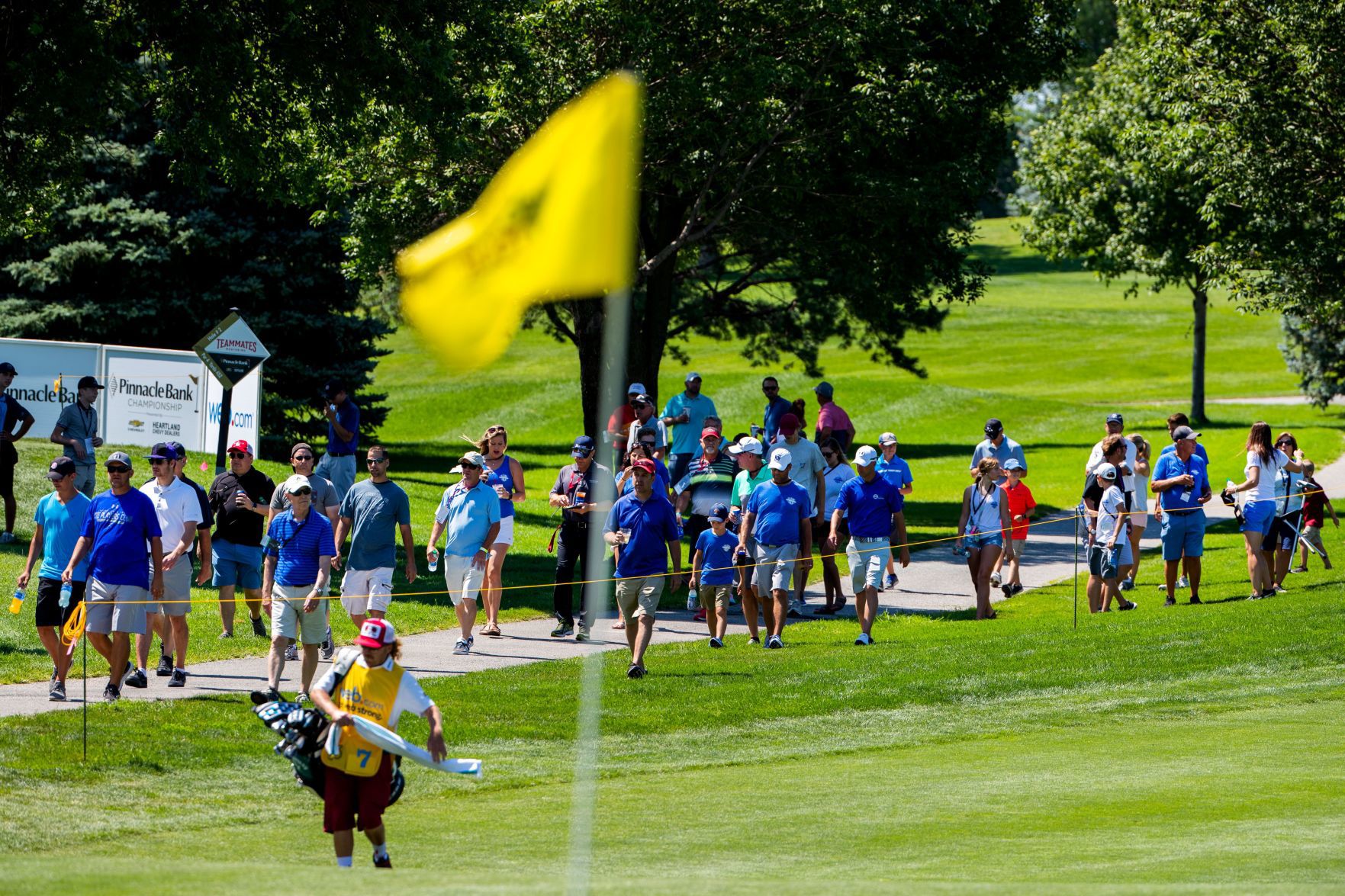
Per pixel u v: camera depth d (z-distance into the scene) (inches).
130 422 3029.0
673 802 911.0
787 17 2591.0
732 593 1993.1
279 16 1964.8
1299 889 596.7
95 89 1946.4
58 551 1282.0
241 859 774.5
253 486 1568.7
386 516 1461.6
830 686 1379.2
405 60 2079.2
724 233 3125.0
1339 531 2564.0
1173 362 7765.8
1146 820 807.7
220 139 2123.5
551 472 4298.7
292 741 745.0
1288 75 2402.8
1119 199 5068.9
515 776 1017.5
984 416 5807.1
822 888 577.6
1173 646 1542.8
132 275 3599.9
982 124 3161.9
